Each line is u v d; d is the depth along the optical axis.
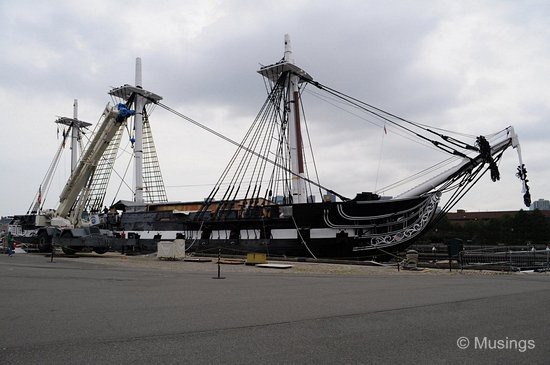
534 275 22.67
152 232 38.31
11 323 8.67
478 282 17.34
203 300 11.84
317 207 30.55
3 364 6.01
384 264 28.08
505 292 13.93
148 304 11.09
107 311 10.05
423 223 29.27
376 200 29.38
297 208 31.14
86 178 35.50
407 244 29.39
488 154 28.56
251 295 12.91
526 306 11.03
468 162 29.34
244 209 33.97
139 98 41.44
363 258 29.78
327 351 6.79
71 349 6.79
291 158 34.59
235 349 6.86
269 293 13.41
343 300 11.97
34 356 6.41
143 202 42.59
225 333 7.93
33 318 9.18
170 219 37.50
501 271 25.91
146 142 44.72
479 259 41.34
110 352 6.63
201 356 6.46
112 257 33.00
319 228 30.42
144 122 44.00
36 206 43.25
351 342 7.33
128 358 6.33
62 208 36.19
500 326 8.62
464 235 94.00
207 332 8.00
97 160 35.22
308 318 9.35
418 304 11.29
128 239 34.34
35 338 7.48
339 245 29.83
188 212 38.28
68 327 8.33
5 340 7.34
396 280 18.09
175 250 29.61
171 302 11.46
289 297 12.52
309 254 30.80
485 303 11.51
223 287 14.97
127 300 11.76
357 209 29.70
